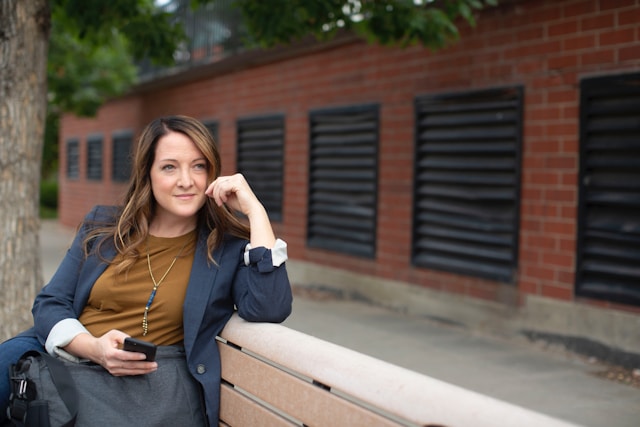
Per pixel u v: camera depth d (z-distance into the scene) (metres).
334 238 9.49
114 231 2.62
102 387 2.39
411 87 8.03
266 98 10.89
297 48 9.65
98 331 2.56
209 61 12.20
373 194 8.67
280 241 2.47
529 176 6.66
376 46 8.55
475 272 7.20
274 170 10.77
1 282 4.23
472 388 5.27
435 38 5.99
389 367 1.88
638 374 5.66
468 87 7.28
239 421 2.41
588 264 6.16
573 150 6.27
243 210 2.56
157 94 15.02
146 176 2.62
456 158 7.50
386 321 7.73
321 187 9.65
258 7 6.32
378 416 1.80
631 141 5.82
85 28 6.38
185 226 2.67
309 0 5.91
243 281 2.52
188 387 2.48
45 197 29.25
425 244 7.86
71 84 14.51
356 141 8.91
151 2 8.11
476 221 7.28
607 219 6.04
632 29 5.78
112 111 17.66
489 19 7.03
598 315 6.04
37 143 4.41
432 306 7.76
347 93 9.09
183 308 2.52
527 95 6.67
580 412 4.76
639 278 5.75
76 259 2.65
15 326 4.24
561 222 6.37
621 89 5.85
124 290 2.56
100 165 18.52
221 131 12.30
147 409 2.40
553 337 6.43
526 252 6.70
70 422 2.27
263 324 2.44
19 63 4.30
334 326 7.44
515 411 1.54
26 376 2.34
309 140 9.81
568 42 6.29
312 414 2.05
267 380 2.27
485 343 6.73
